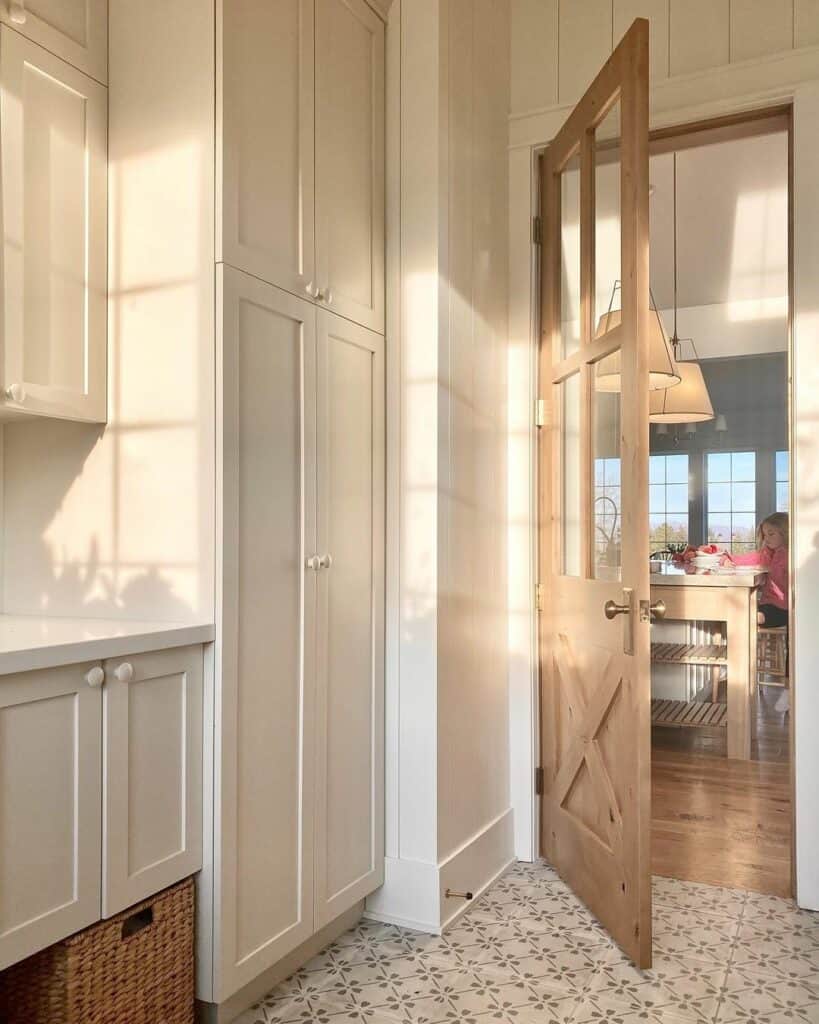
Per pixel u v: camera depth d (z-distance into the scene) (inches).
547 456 116.5
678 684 207.5
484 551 110.3
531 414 117.6
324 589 87.7
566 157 111.0
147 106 77.2
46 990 63.7
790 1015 79.0
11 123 69.6
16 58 70.2
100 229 78.2
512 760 117.9
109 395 78.9
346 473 92.1
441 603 97.8
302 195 84.8
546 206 117.6
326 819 87.8
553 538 114.7
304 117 85.4
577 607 105.0
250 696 76.9
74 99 75.9
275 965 83.4
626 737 90.5
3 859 57.4
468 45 107.0
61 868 61.5
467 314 105.8
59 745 61.6
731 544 325.1
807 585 101.5
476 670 107.4
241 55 76.4
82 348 76.5
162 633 68.5
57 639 62.8
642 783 87.3
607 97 96.8
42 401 72.0
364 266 96.4
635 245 89.1
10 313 69.3
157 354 76.4
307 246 85.6
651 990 83.3
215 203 73.9
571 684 107.4
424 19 99.3
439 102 98.8
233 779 74.6
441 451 98.3
